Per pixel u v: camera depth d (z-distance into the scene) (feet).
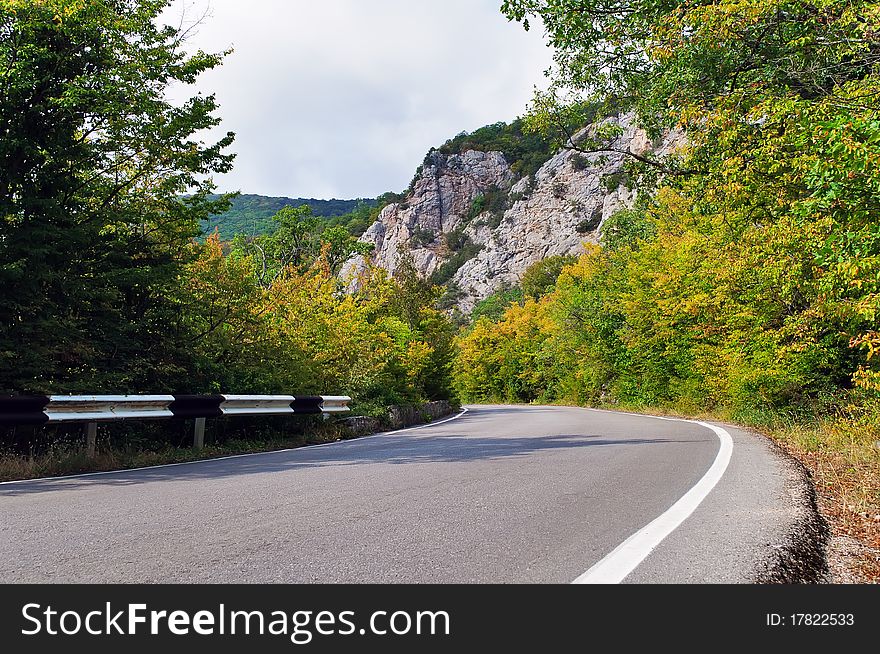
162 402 34.50
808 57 34.24
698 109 35.01
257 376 48.83
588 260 142.92
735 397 60.70
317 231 206.08
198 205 46.16
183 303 45.70
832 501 20.89
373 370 70.85
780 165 30.60
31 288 37.24
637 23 45.34
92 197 44.27
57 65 39.14
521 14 49.47
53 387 35.76
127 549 13.39
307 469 26.94
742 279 50.57
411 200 599.57
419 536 14.47
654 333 96.32
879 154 21.08
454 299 465.06
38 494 21.09
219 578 11.59
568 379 158.40
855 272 24.57
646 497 19.44
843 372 48.73
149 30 43.96
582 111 54.24
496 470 25.59
